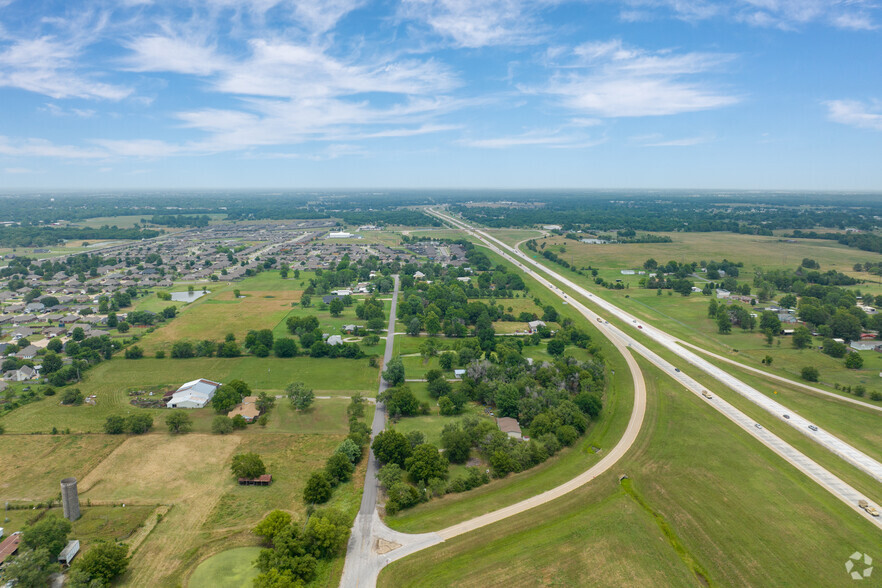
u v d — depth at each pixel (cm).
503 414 15100
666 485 11638
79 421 14450
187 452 12850
